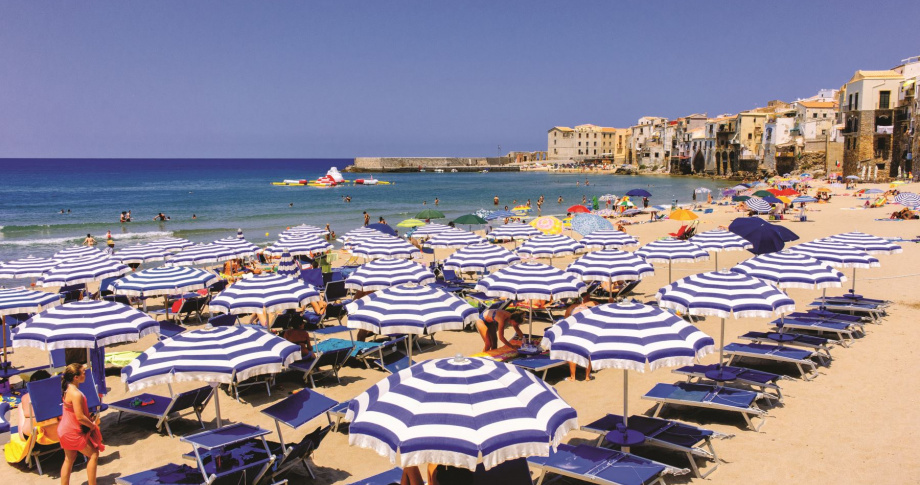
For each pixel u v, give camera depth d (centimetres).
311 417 720
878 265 1292
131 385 652
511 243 3153
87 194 8700
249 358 691
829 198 4672
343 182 11244
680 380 1039
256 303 1076
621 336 659
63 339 839
